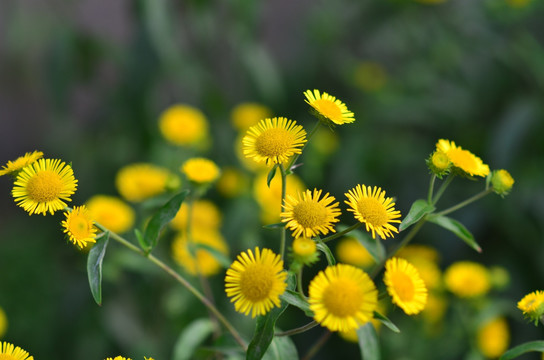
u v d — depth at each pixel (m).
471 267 0.85
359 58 1.76
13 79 2.05
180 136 1.11
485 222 1.20
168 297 1.01
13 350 0.57
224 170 1.25
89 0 2.10
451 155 0.64
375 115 1.45
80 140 1.57
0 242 1.79
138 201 1.01
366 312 0.55
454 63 1.42
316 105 0.60
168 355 1.06
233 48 1.48
